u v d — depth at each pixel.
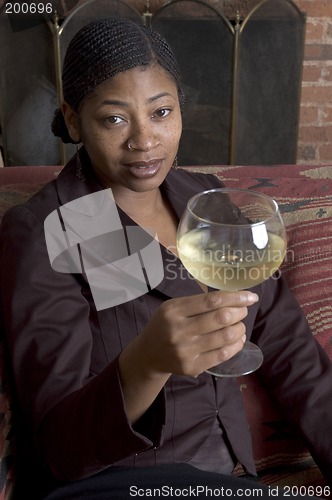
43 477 0.91
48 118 2.74
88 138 0.90
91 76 0.85
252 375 1.12
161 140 0.88
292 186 1.24
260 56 2.73
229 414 1.00
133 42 0.85
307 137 2.93
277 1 2.65
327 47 2.78
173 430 0.94
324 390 1.07
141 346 0.69
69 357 0.85
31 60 2.65
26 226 0.89
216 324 0.63
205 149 2.85
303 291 1.16
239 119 2.83
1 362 0.91
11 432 0.92
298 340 1.10
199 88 2.75
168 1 2.71
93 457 0.78
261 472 1.12
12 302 0.85
